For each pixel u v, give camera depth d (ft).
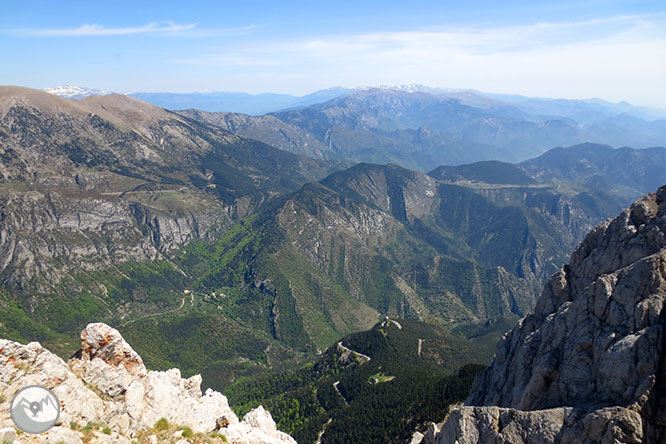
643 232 249.55
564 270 294.46
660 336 184.75
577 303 235.81
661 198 263.49
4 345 131.03
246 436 172.35
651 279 204.03
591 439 172.45
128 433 140.87
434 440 238.68
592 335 215.51
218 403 193.88
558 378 217.97
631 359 185.37
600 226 287.07
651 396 173.06
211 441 157.17
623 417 166.81
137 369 161.89
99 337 155.33
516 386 252.21
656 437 166.20
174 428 155.12
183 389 189.26
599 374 196.75
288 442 207.00
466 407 216.95
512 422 197.88
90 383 148.56
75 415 131.34
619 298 212.02
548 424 188.55
